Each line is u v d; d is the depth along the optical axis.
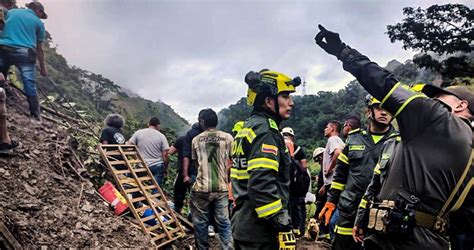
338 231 3.88
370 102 3.80
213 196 4.68
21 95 6.85
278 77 2.72
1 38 5.85
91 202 4.86
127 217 5.03
